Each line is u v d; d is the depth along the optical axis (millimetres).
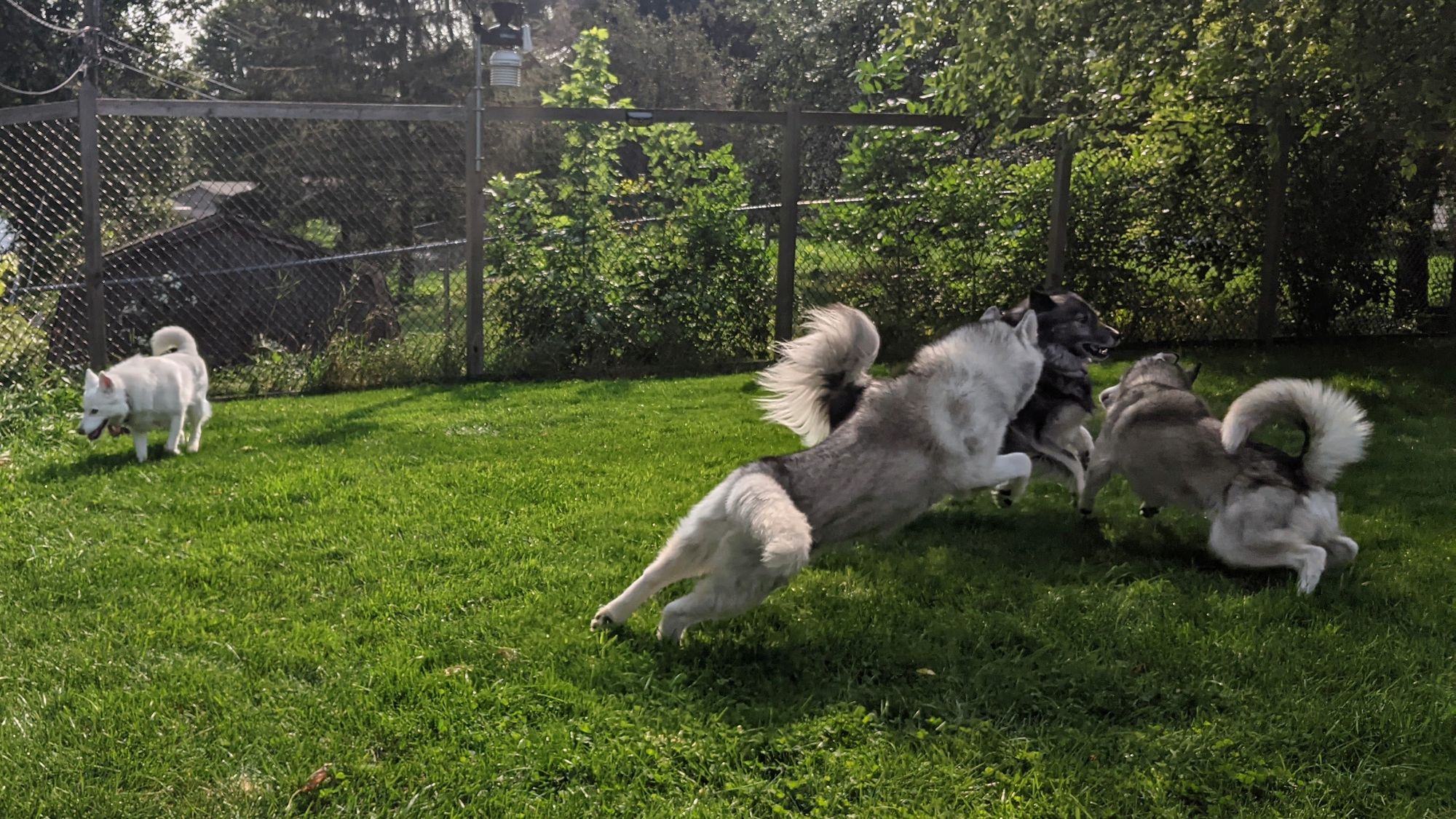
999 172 10172
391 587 4109
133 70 18891
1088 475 5141
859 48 20625
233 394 8539
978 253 10242
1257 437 6730
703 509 3689
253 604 3957
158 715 3078
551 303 9414
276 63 24469
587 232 9445
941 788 2807
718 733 3072
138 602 3932
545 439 6734
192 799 2707
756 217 10211
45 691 3225
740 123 9391
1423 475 5793
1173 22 8062
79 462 6066
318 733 3033
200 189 9094
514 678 3383
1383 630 3777
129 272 8562
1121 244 10344
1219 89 8562
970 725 3129
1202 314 10711
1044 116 9516
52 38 18688
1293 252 10633
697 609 3678
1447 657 3564
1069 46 8711
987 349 4168
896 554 4742
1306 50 7867
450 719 3111
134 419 6090
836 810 2703
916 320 10133
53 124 8328
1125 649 3658
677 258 9672
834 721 3133
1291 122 9938
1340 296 10883
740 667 3545
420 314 9352
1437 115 7555
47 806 2648
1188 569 4570
